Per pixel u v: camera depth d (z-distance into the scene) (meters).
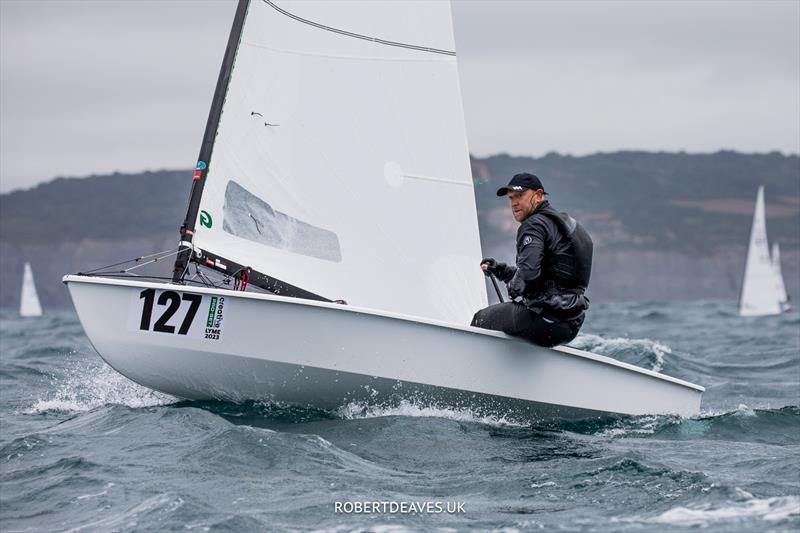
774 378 37.94
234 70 24.66
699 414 26.39
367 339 23.05
